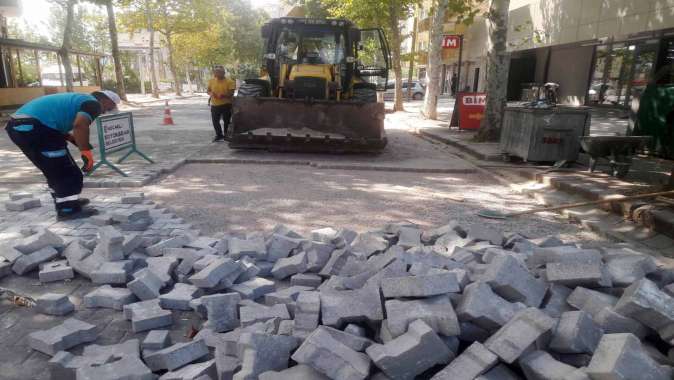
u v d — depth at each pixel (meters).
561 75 24.30
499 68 11.84
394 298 2.75
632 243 4.86
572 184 6.89
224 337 2.81
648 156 9.59
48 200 6.12
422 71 52.94
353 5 21.08
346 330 2.69
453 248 4.15
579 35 21.70
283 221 5.61
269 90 11.10
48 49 25.30
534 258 3.54
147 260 3.92
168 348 2.73
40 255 4.04
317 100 9.65
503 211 6.24
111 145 7.73
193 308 3.33
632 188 6.50
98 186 7.09
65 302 3.39
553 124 8.41
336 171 8.66
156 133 13.97
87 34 48.12
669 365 2.42
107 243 3.92
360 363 2.32
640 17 17.70
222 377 2.48
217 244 4.30
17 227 4.97
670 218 4.93
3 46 21.94
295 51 11.32
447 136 13.30
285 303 3.24
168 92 56.69
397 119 19.86
